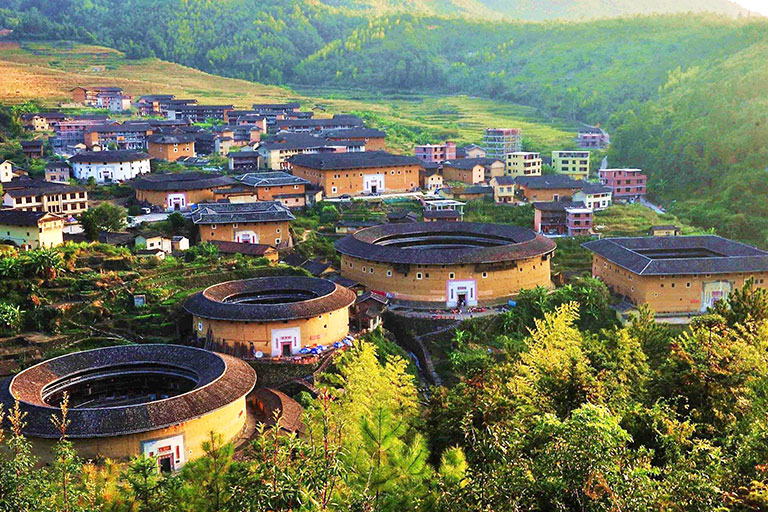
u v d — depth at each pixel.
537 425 42.72
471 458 47.69
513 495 36.97
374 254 136.12
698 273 132.62
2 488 38.56
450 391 65.62
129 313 111.00
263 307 104.88
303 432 78.81
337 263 154.25
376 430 45.16
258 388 98.19
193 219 151.88
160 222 160.12
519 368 65.94
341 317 112.88
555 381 56.31
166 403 76.50
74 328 105.44
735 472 42.31
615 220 188.75
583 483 36.50
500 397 57.94
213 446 47.31
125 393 91.81
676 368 65.88
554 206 182.25
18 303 106.00
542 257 141.50
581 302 133.50
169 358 90.56
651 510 36.47
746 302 87.94
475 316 128.00
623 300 139.75
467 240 153.25
